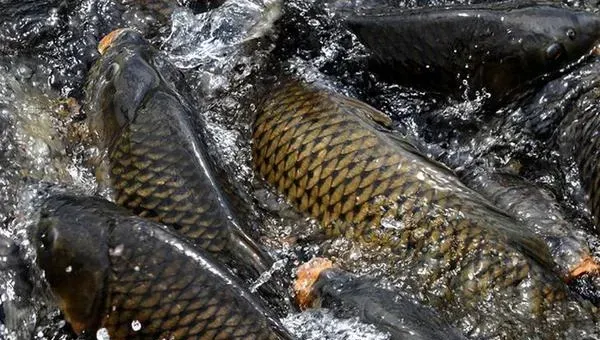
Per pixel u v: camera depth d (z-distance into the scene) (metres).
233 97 7.54
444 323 5.80
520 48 7.73
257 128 7.21
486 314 5.98
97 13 8.12
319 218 6.73
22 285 6.12
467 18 7.78
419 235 6.37
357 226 6.56
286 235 6.71
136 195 6.48
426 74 7.98
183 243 5.82
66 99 7.49
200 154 6.55
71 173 6.90
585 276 6.43
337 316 5.79
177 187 6.43
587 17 7.74
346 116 6.96
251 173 7.09
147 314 5.68
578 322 6.02
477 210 6.46
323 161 6.80
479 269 6.14
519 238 6.32
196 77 7.69
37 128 7.21
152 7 8.25
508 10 7.79
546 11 7.75
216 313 5.60
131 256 5.78
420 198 6.50
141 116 6.77
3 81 7.53
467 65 7.86
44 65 7.75
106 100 7.03
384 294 5.88
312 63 7.93
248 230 6.54
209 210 6.33
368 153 6.72
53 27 8.00
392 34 7.95
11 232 6.25
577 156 7.43
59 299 5.92
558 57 7.74
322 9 8.24
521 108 7.87
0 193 6.70
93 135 7.04
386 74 8.07
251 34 8.00
